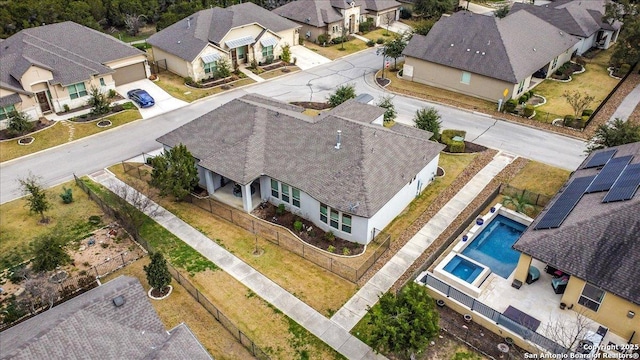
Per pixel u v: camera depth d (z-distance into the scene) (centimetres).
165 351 1752
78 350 1694
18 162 3756
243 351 2150
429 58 5034
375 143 3053
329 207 2803
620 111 4409
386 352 2114
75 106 4603
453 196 3266
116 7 7406
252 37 5725
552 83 5153
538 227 2380
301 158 3052
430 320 1927
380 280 2550
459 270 2539
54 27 5269
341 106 3791
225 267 2659
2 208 3212
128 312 1878
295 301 2430
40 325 1806
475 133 4147
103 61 4928
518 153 3800
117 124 4347
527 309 2262
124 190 3092
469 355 2102
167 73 5525
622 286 1998
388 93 5044
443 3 7488
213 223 3036
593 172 2752
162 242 2861
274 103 3891
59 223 3050
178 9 7500
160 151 3900
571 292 2186
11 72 4325
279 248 2805
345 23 6781
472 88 4853
